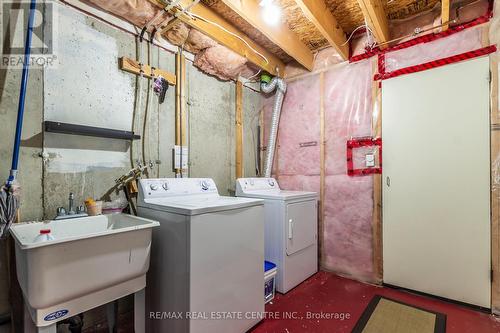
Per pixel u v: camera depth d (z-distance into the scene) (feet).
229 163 9.09
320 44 8.82
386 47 7.70
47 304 3.35
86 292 3.71
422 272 7.07
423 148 7.09
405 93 7.39
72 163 5.30
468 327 5.58
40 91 4.88
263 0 6.22
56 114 5.07
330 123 8.88
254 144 10.36
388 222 7.66
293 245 7.52
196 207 4.57
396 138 7.54
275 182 9.68
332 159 8.80
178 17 6.15
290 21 7.45
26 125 4.72
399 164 7.48
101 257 3.81
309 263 8.32
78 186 5.37
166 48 7.05
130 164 6.25
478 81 6.33
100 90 5.73
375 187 7.87
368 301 6.78
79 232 4.79
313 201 8.52
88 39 5.53
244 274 5.40
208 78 8.36
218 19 7.03
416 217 7.18
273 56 9.41
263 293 5.92
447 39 6.76
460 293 6.52
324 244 8.94
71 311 3.62
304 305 6.61
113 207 5.80
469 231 6.42
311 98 9.37
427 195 7.02
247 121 10.02
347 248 8.42
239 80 9.47
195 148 7.89
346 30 8.00
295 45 8.16
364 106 8.16
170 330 4.71
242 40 7.81
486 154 6.23
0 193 3.90
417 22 7.30
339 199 8.63
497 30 6.11
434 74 6.93
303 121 9.57
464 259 6.48
